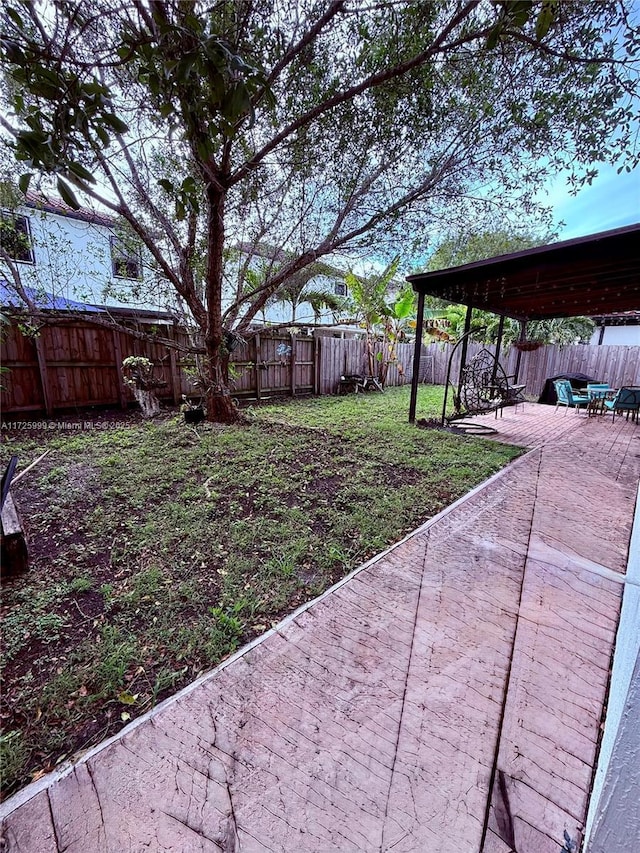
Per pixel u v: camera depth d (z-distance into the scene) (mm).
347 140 3564
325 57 2748
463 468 3789
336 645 1546
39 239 5477
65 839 908
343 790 1027
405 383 12109
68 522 2516
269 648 1526
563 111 2709
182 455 3875
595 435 5535
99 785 1028
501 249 6379
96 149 1063
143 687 1342
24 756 1101
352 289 9758
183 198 1280
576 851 880
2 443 4195
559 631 1642
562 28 1945
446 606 1798
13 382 5258
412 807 989
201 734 1172
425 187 3967
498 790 1027
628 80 2123
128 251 5277
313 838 920
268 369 8227
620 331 13555
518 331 10508
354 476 3486
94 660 1448
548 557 2236
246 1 1550
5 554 1911
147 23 1084
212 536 2383
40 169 994
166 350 6625
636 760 855
